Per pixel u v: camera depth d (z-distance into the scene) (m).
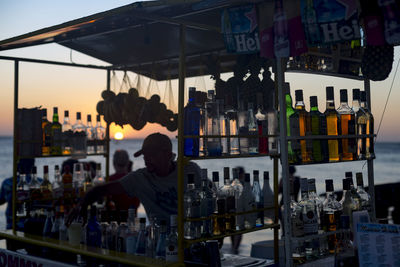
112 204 3.33
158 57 3.05
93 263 2.32
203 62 2.94
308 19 1.78
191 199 2.08
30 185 2.96
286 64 2.24
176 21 2.10
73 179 3.24
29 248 2.65
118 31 2.55
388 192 6.68
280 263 2.43
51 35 2.54
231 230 2.25
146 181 2.58
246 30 1.93
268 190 2.50
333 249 2.41
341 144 2.42
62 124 3.10
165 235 2.20
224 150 2.21
